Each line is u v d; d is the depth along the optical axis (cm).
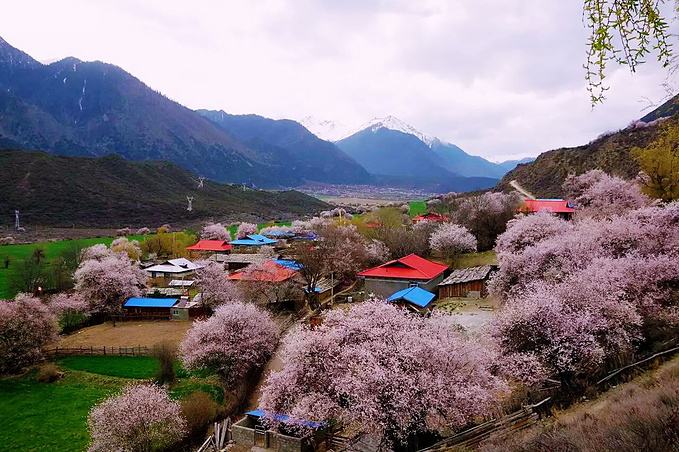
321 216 15125
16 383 4297
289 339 2495
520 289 3253
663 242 3138
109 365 4622
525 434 1500
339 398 2114
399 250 7119
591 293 2314
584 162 10912
